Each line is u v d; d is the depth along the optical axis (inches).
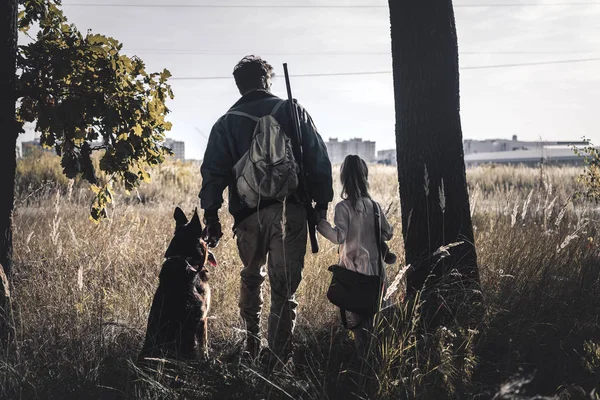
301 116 174.2
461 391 137.3
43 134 193.3
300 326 197.2
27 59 184.2
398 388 138.3
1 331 167.8
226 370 144.8
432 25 190.4
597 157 323.9
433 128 191.0
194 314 160.4
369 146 6550.2
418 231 192.9
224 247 260.2
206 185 171.2
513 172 1182.9
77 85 188.5
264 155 163.3
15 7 177.5
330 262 237.1
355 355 173.5
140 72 195.2
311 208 172.2
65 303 197.2
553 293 205.6
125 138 198.1
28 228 331.9
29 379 146.3
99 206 210.7
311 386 141.3
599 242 257.9
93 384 144.7
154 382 138.8
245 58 181.9
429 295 179.0
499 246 237.6
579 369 159.5
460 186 192.7
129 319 197.9
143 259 265.1
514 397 102.1
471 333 159.0
